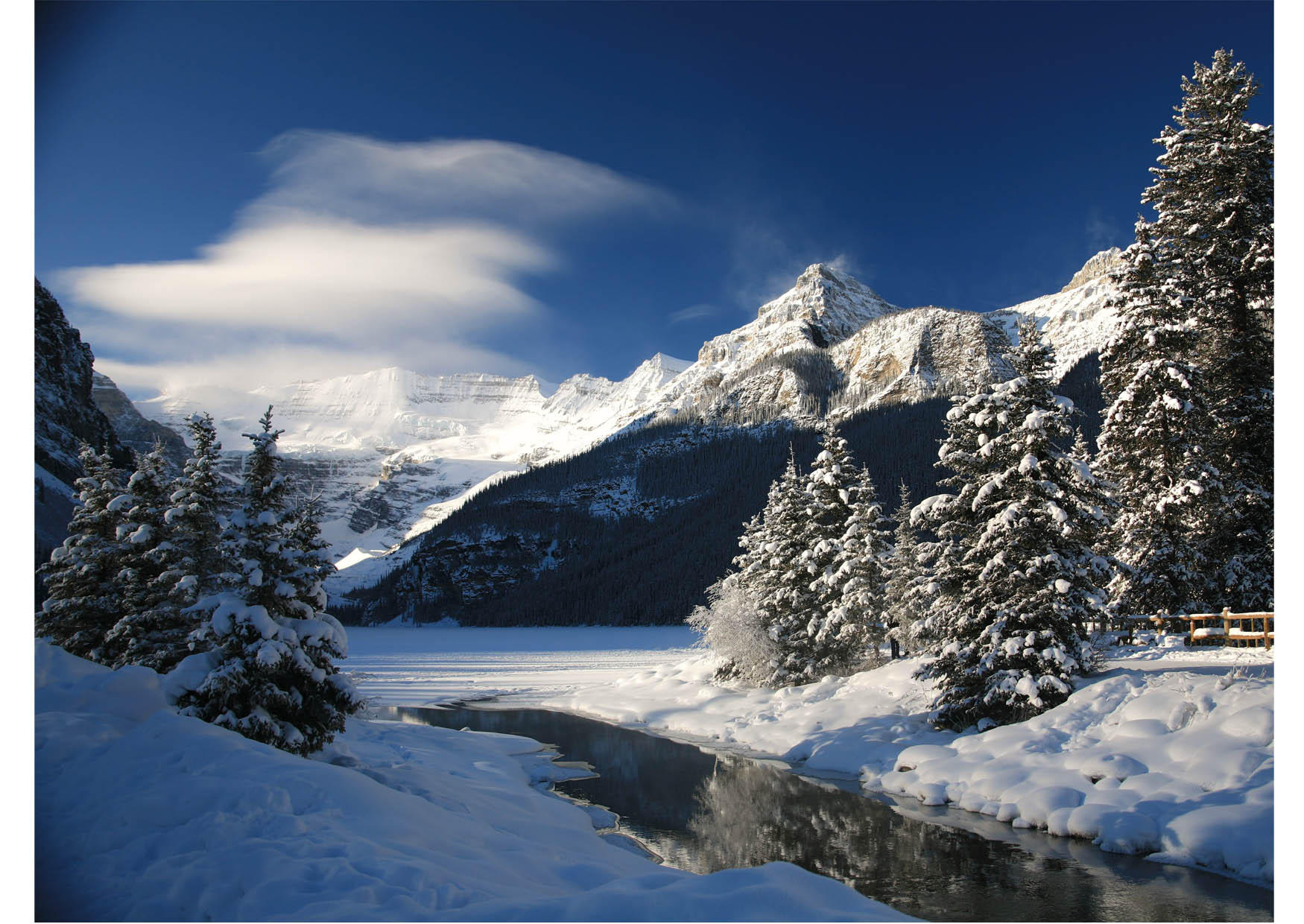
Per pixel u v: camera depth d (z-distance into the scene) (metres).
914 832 19.22
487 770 26.16
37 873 8.91
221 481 24.70
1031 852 17.06
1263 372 27.83
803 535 41.94
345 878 8.63
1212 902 13.59
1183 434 27.34
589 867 12.70
